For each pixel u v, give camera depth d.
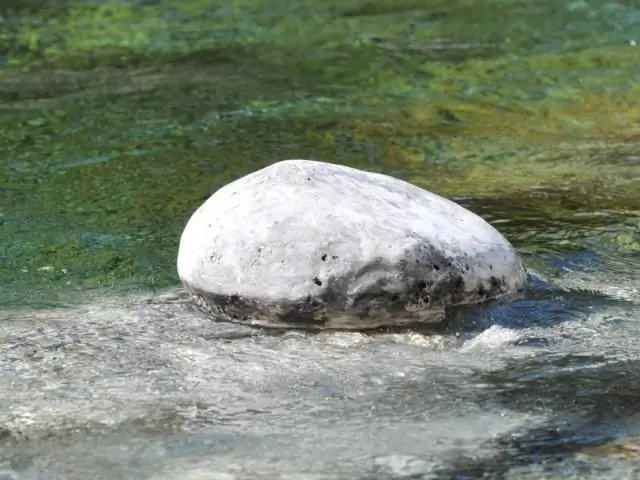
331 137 23.28
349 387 12.35
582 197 19.25
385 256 13.66
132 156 21.95
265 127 23.89
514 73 28.09
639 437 11.04
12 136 23.38
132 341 13.68
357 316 13.67
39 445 11.28
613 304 14.52
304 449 11.02
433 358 13.02
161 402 12.11
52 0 37.97
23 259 16.75
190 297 14.83
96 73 28.70
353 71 28.50
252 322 13.98
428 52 30.27
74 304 15.03
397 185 15.10
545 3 35.16
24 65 29.73
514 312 14.12
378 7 35.88
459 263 13.98
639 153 21.94
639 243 16.91
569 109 25.22
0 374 12.88
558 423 11.39
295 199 14.20
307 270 13.66
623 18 32.94
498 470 10.49
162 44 31.73
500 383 12.36
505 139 23.12
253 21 34.44
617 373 12.51
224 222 14.27
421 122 24.33
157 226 18.12
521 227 17.72
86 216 18.64
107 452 11.10
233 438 11.29
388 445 11.04
